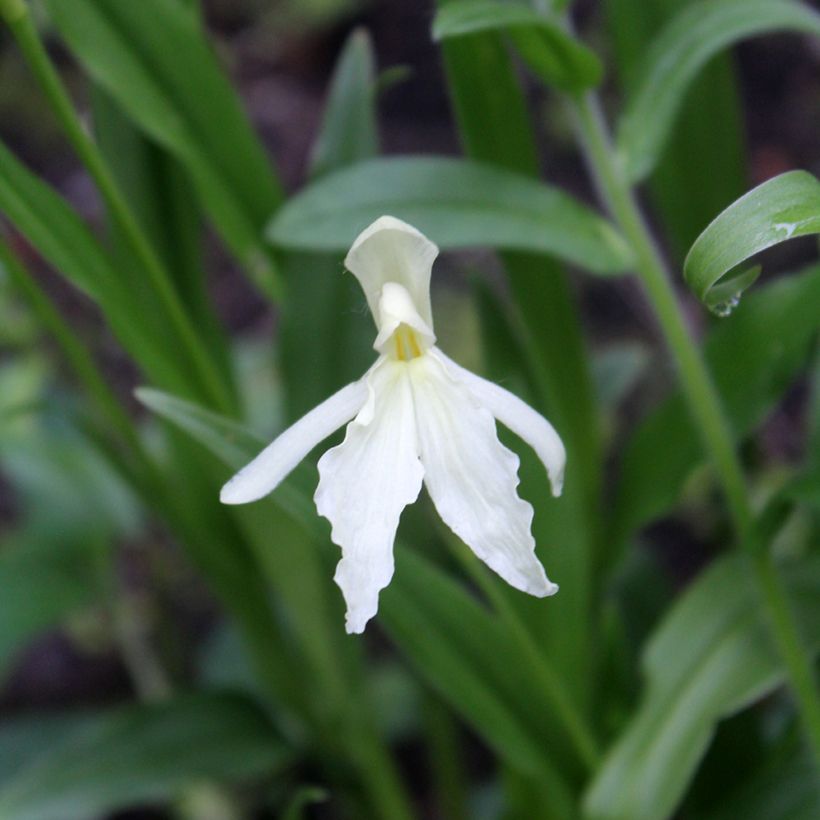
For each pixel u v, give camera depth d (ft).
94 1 1.37
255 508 1.40
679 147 1.50
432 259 1.16
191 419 1.20
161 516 1.46
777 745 1.46
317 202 1.37
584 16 2.69
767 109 2.55
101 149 1.42
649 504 1.42
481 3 1.26
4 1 1.21
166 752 1.48
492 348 1.42
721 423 1.33
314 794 1.34
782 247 2.31
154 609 2.20
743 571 1.38
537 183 1.36
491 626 1.30
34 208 1.24
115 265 1.41
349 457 1.12
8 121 2.80
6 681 2.23
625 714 1.49
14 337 2.01
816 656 1.39
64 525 1.77
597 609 1.46
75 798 1.44
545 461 1.13
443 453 1.13
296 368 1.45
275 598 1.76
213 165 1.43
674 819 1.57
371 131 1.46
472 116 1.39
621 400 2.34
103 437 1.47
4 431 1.83
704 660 1.35
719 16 1.36
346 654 1.49
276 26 2.94
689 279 1.14
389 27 2.87
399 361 1.16
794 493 1.28
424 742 2.12
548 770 1.34
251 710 1.53
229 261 2.66
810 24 1.35
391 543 1.11
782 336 1.38
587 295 2.46
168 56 1.39
